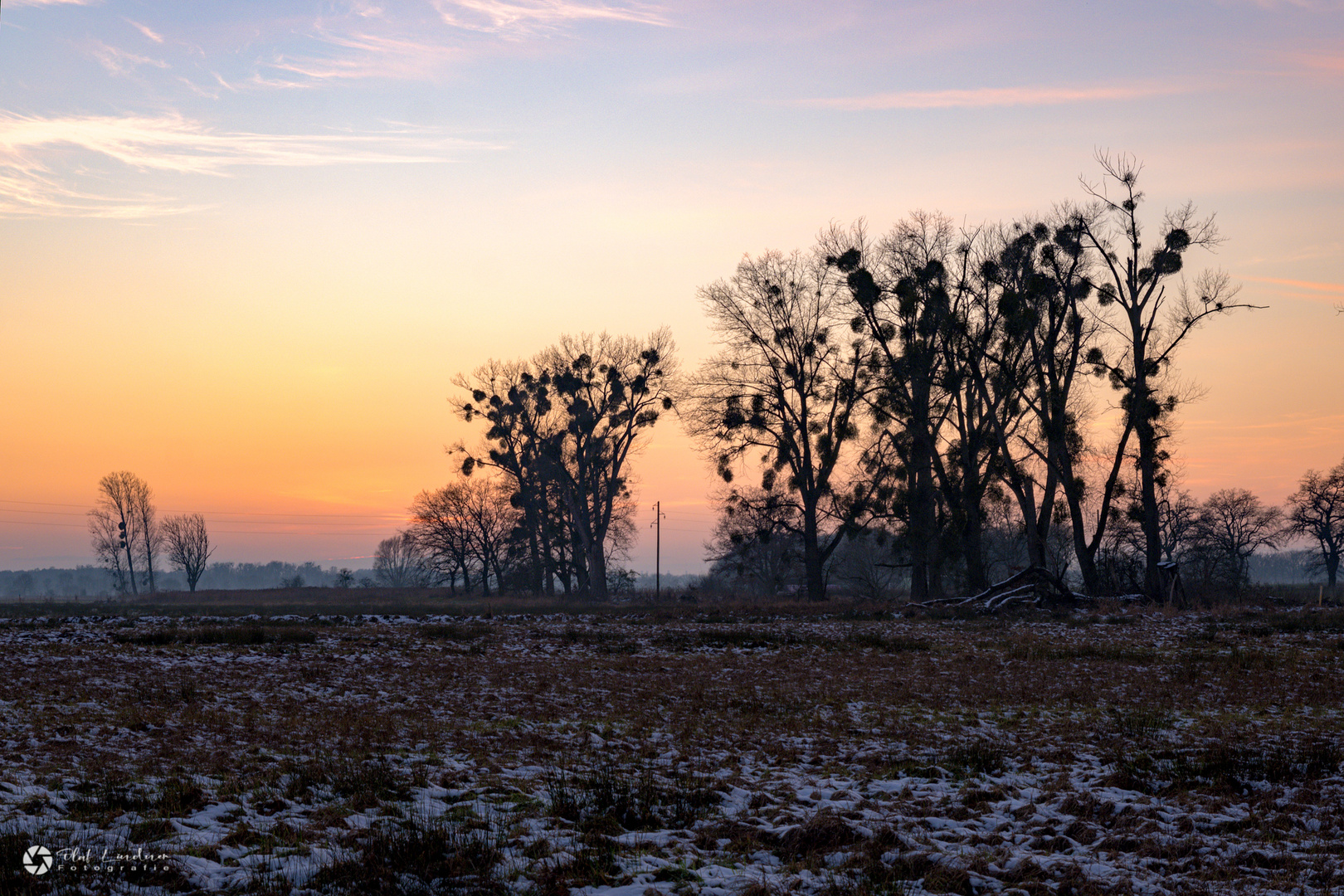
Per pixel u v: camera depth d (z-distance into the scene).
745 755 11.95
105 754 10.42
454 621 34.16
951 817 8.99
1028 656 23.27
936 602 39.44
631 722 14.21
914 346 39.75
